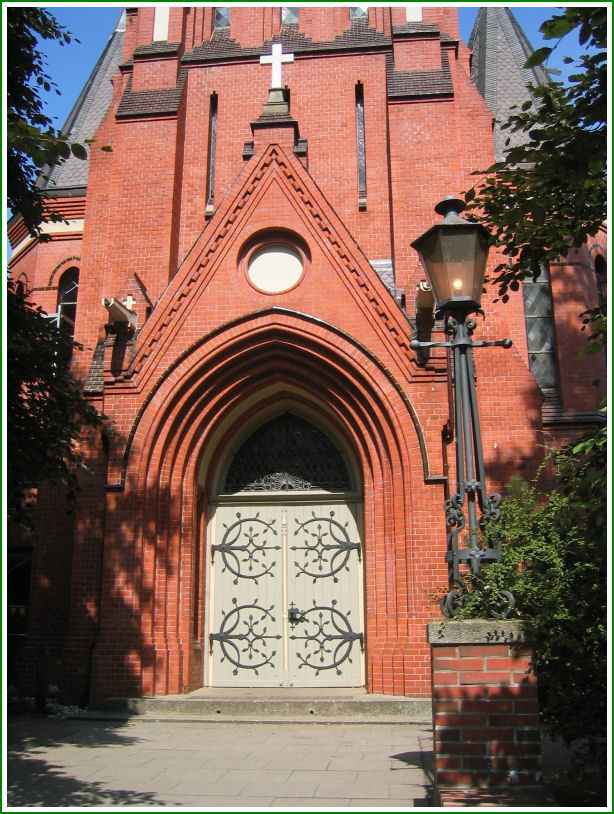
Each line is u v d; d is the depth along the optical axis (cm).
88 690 1290
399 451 1252
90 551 1364
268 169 1367
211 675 1348
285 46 1727
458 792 574
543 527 791
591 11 703
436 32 1672
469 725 595
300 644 1348
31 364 1042
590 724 718
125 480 1267
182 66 1734
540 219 883
